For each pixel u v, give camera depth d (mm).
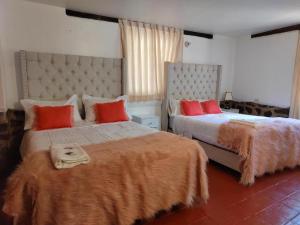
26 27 3039
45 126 2719
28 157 1734
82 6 3158
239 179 2775
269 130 2768
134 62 3941
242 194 2400
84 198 1519
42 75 3133
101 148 1938
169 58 4312
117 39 3758
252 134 2607
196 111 4059
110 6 3148
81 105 3424
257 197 2338
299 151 3043
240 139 2688
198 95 4742
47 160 1644
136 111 4184
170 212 2064
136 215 1771
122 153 1812
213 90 4961
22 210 1443
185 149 2064
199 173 2113
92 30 3523
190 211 2082
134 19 3768
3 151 2879
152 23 4000
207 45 4879
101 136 2451
